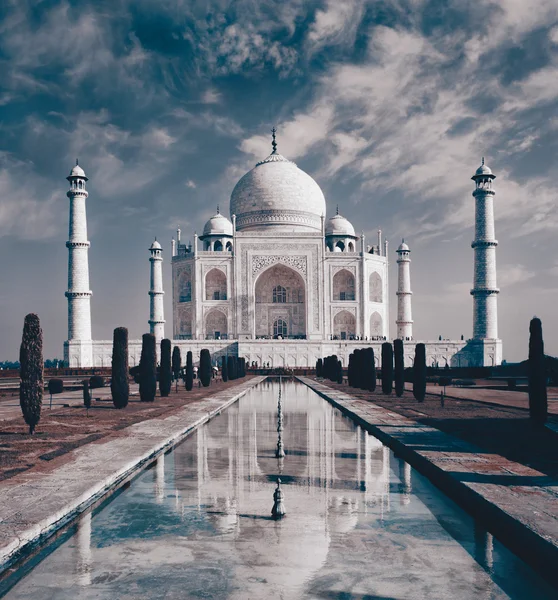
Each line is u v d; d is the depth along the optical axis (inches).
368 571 462.3
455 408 1541.6
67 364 3976.4
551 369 2598.4
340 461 890.7
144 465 855.1
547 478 671.8
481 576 453.7
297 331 4913.9
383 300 4963.1
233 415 1501.0
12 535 488.7
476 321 4185.5
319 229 5206.7
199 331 4566.9
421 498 673.6
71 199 4050.2
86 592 426.3
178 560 484.4
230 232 5191.9
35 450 887.7
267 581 443.8
